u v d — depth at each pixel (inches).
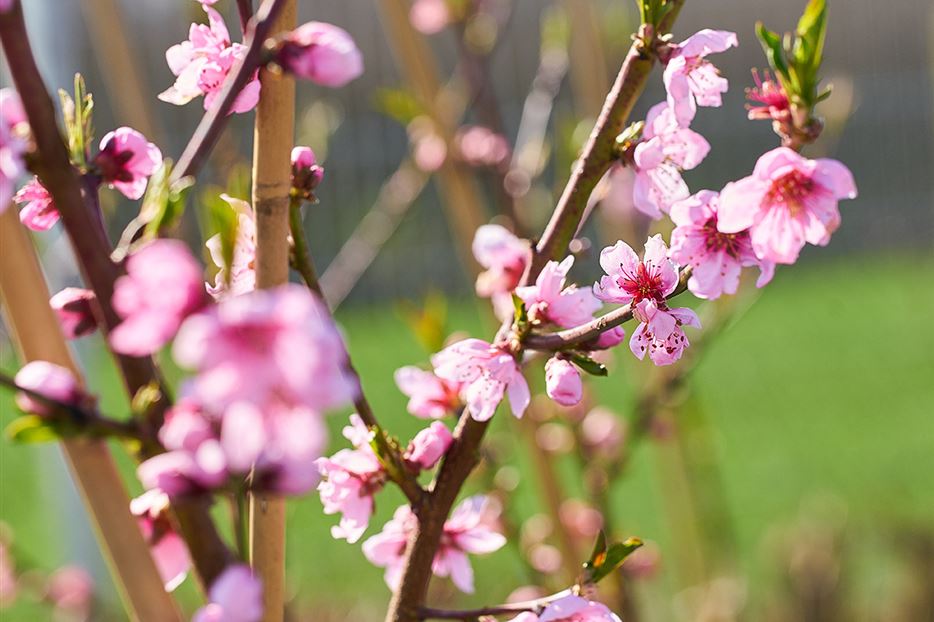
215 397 34.5
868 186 350.6
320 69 37.9
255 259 39.5
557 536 56.3
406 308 51.4
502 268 46.5
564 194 41.4
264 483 36.4
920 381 217.8
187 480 36.0
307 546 134.6
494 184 63.8
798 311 283.0
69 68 59.4
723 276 40.2
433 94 64.7
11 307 40.2
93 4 60.6
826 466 172.2
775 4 314.5
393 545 42.4
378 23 288.5
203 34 40.2
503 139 66.0
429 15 72.9
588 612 39.9
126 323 35.0
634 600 61.2
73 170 37.2
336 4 286.8
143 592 39.7
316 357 34.5
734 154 313.9
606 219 66.9
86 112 39.4
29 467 183.2
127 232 38.4
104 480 39.6
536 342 40.4
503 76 287.0
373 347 245.9
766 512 150.3
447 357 40.6
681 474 69.1
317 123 71.6
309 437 34.6
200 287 35.1
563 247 41.3
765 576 98.0
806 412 203.0
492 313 58.9
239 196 40.5
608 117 41.1
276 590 39.9
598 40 63.2
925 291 292.7
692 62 41.3
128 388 37.5
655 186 41.3
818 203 39.8
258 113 39.4
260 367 34.5
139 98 61.5
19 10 36.9
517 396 40.5
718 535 71.3
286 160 39.4
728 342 258.7
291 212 40.5
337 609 109.3
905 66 353.1
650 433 65.1
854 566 96.0
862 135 350.9
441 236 294.5
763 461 176.7
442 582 73.6
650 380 61.7
